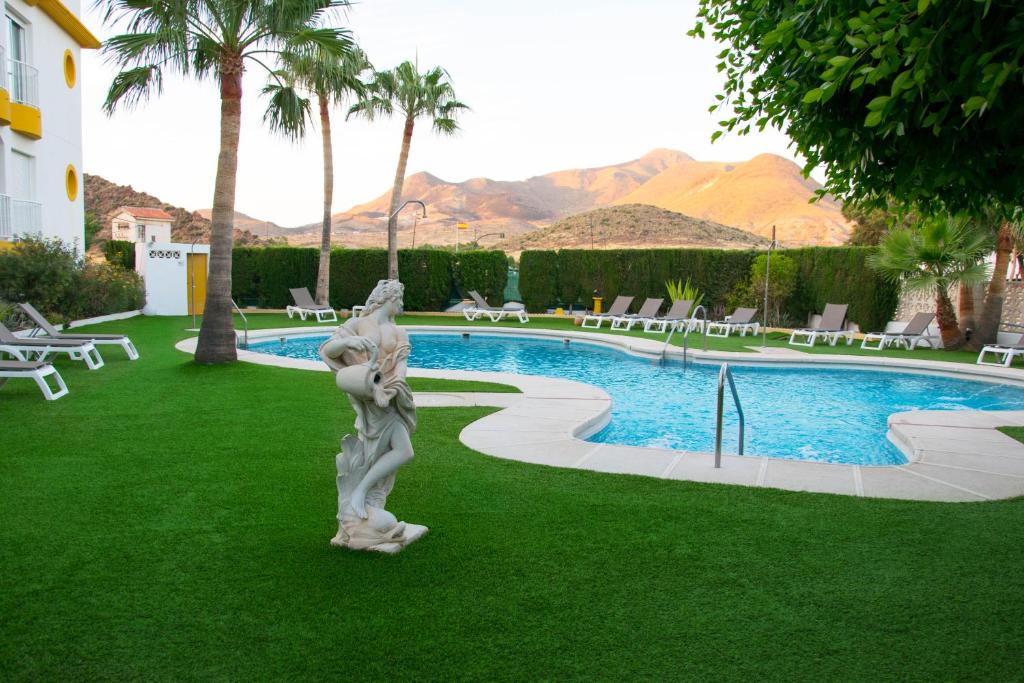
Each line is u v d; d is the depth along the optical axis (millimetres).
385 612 3375
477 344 19750
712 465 6250
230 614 3326
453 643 3107
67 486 5219
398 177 26094
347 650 3037
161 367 11570
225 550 4074
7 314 12836
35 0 17094
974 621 3361
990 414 9000
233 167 11758
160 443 6590
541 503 5062
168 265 23734
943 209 5297
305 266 26516
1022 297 18203
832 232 124375
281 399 8953
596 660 2990
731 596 3602
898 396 12023
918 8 2686
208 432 7078
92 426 7238
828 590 3682
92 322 19328
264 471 5707
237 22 11078
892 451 8297
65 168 19438
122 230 42250
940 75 3137
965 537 4461
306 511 4762
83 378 10328
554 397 9688
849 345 18562
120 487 5223
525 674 2879
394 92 25469
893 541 4387
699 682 2840
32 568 3777
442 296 27438
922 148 3832
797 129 4719
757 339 19344
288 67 13219
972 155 3658
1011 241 16625
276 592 3559
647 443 8531
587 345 19266
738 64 5223
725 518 4785
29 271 14844
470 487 5434
